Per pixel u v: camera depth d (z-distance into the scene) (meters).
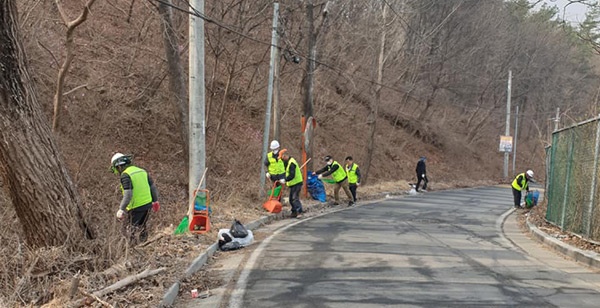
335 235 10.35
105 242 6.51
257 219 11.87
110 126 15.89
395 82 30.22
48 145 6.21
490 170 41.41
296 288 6.22
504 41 39.00
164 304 5.45
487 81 39.94
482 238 10.61
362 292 6.02
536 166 48.66
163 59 15.88
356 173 17.44
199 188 9.85
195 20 9.86
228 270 7.22
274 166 13.66
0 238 6.60
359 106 32.06
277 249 8.75
